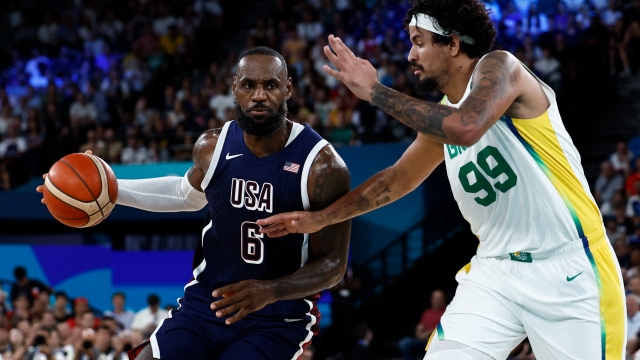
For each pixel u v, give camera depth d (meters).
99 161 3.36
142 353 3.20
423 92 3.11
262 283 2.99
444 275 11.27
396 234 11.66
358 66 2.83
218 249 3.26
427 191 11.52
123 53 16.12
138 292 11.82
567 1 13.53
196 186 3.41
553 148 2.94
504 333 3.03
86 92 15.02
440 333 3.10
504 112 2.87
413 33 3.02
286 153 3.17
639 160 9.99
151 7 16.62
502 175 2.96
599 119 12.25
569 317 2.95
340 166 3.20
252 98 3.02
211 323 3.22
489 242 3.09
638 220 9.35
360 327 9.46
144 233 11.84
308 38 14.47
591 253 2.98
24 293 11.01
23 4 18.06
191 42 15.52
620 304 3.02
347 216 3.15
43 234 12.30
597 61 12.15
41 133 14.12
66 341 8.73
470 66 3.00
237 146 3.21
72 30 17.02
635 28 12.45
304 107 12.25
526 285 2.99
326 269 3.17
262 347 3.16
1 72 16.67
